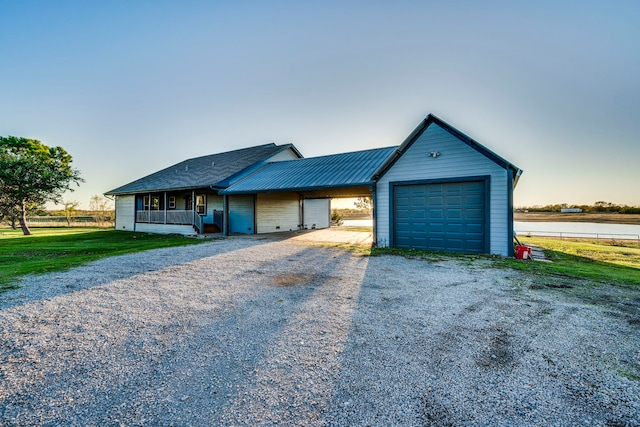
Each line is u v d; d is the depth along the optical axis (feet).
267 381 8.08
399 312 13.57
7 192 64.44
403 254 30.40
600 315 13.11
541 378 8.18
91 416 6.66
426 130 33.91
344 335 11.11
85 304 14.93
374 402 7.11
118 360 9.33
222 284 18.81
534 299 15.51
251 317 13.05
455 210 32.30
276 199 60.18
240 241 42.63
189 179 58.18
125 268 23.75
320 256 29.32
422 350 9.87
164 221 59.67
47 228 89.97
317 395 7.42
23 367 8.94
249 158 61.62
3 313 13.65
